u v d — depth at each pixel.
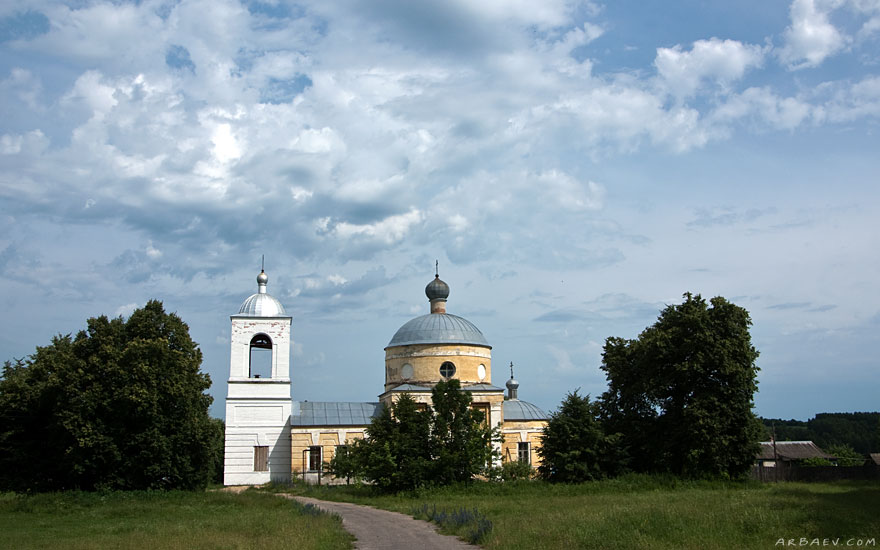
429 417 55.09
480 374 72.19
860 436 154.50
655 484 52.50
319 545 25.41
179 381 51.38
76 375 49.06
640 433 59.66
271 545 25.02
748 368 57.31
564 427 56.25
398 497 49.38
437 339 71.12
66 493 47.69
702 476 55.38
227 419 67.38
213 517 37.28
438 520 33.66
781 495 39.94
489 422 68.12
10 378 52.53
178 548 25.36
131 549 25.89
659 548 22.53
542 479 56.75
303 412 69.62
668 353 58.12
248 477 66.56
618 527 26.34
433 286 76.75
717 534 24.97
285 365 69.12
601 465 56.84
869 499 35.97
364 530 31.31
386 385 73.69
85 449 48.72
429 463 52.59
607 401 63.28
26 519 39.12
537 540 24.59
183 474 52.22
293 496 54.78
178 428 51.56
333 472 62.22
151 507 42.97
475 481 54.25
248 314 69.38
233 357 68.44
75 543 28.19
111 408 49.25
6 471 51.53
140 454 49.78
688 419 55.88
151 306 53.25
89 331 51.56
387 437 54.44
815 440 157.75
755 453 57.00
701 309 58.34
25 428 51.84
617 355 64.12
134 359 49.62
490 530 27.42
